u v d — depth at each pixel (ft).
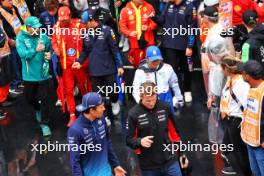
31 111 105.40
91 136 63.36
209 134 88.53
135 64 103.24
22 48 90.48
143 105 65.16
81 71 94.89
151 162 65.98
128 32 100.73
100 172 64.95
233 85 72.59
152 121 65.05
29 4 119.55
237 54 88.28
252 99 66.44
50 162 86.58
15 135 96.12
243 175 78.43
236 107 73.31
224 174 79.61
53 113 103.09
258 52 80.07
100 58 92.53
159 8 111.86
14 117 103.19
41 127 95.61
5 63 100.83
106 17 99.04
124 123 97.09
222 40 81.87
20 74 110.63
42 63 91.61
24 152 90.17
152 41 101.71
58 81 96.99
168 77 81.00
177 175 66.69
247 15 84.38
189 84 103.45
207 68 86.99
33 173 83.41
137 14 100.01
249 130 67.82
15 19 105.29
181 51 100.83
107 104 97.71
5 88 102.83
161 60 80.07
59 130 96.73
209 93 84.38
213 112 85.61
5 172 83.97
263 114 65.87
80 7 108.06
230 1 88.43
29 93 93.71
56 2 97.81
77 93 106.73
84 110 62.54
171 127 67.15
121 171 67.41
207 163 83.25
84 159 64.28
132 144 64.59
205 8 85.40
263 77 67.97
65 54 92.58
